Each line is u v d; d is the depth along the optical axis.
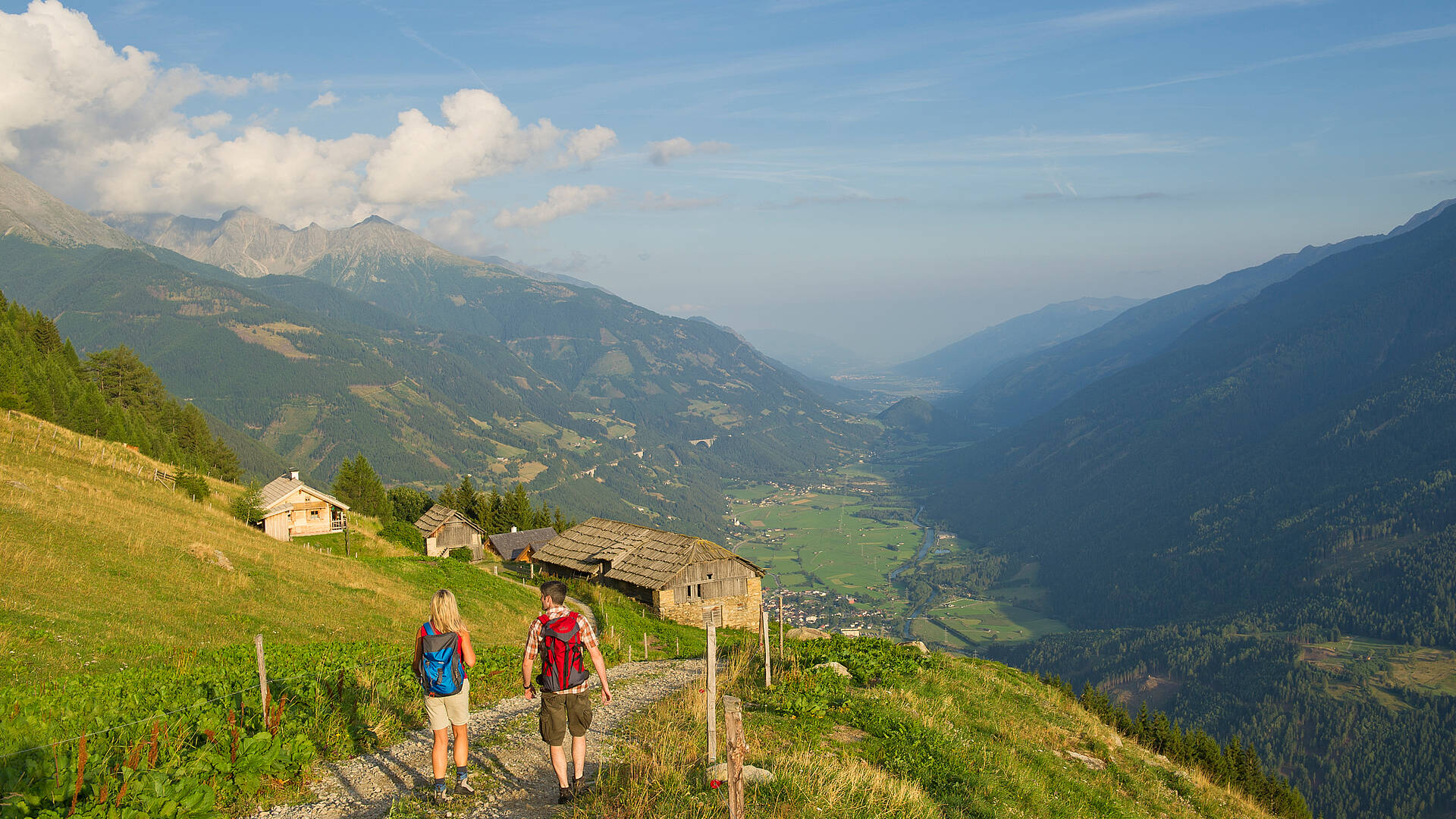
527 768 12.15
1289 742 177.00
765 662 18.84
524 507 111.50
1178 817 18.28
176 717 11.78
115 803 8.66
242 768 10.47
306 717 13.38
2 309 108.81
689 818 9.45
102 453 57.12
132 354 119.75
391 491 115.75
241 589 32.19
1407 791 152.75
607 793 10.40
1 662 16.73
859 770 12.73
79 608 23.33
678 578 54.28
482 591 48.19
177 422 118.62
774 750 13.29
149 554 31.72
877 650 26.36
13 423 53.06
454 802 10.41
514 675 20.86
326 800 10.69
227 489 73.25
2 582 23.56
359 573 43.66
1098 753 21.56
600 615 46.91
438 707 10.45
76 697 13.58
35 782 8.62
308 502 67.44
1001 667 32.16
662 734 13.88
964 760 15.62
